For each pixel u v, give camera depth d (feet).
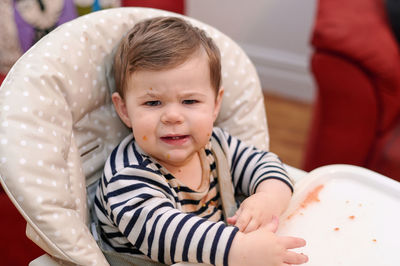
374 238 2.27
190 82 2.29
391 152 4.22
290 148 6.32
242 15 7.37
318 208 2.47
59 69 2.24
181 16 2.86
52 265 2.17
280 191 2.46
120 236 2.36
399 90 4.19
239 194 2.85
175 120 2.27
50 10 3.88
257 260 1.97
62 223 2.01
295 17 7.06
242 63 2.97
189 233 2.05
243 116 2.95
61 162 2.13
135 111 2.32
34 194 1.97
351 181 2.64
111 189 2.27
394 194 2.53
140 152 2.43
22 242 3.76
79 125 2.40
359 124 4.35
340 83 4.22
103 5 4.16
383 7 4.44
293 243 2.04
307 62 7.23
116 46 2.52
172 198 2.38
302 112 7.16
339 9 4.31
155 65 2.24
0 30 3.76
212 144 2.72
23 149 2.00
